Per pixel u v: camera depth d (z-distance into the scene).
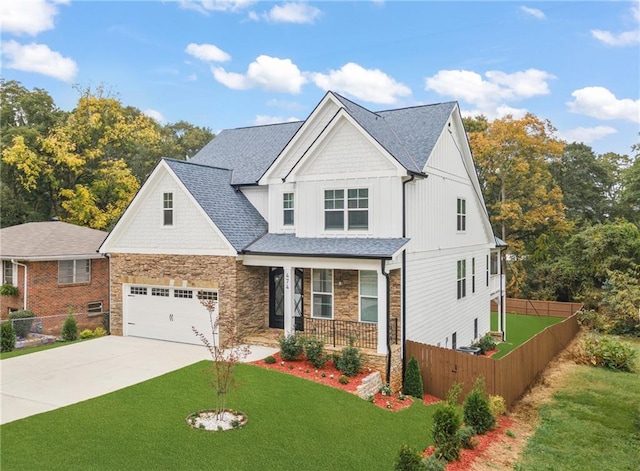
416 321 16.80
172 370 13.68
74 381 12.70
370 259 14.62
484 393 13.39
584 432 12.82
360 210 16.14
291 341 14.91
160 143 45.62
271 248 16.39
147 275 18.36
